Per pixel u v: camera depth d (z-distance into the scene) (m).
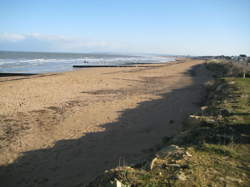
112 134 8.41
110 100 14.48
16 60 65.25
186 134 5.46
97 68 41.56
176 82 23.97
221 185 2.93
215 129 5.27
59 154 6.73
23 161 6.32
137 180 3.09
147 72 34.81
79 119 10.36
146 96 15.95
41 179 5.39
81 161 6.23
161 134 8.13
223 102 8.49
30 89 17.50
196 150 4.12
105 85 20.95
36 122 9.87
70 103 13.49
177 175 3.15
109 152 6.75
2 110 11.60
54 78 24.20
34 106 12.59
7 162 6.28
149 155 5.66
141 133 8.45
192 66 52.03
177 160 3.71
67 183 5.11
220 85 13.65
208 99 12.89
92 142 7.62
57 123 9.75
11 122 9.82
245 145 4.26
